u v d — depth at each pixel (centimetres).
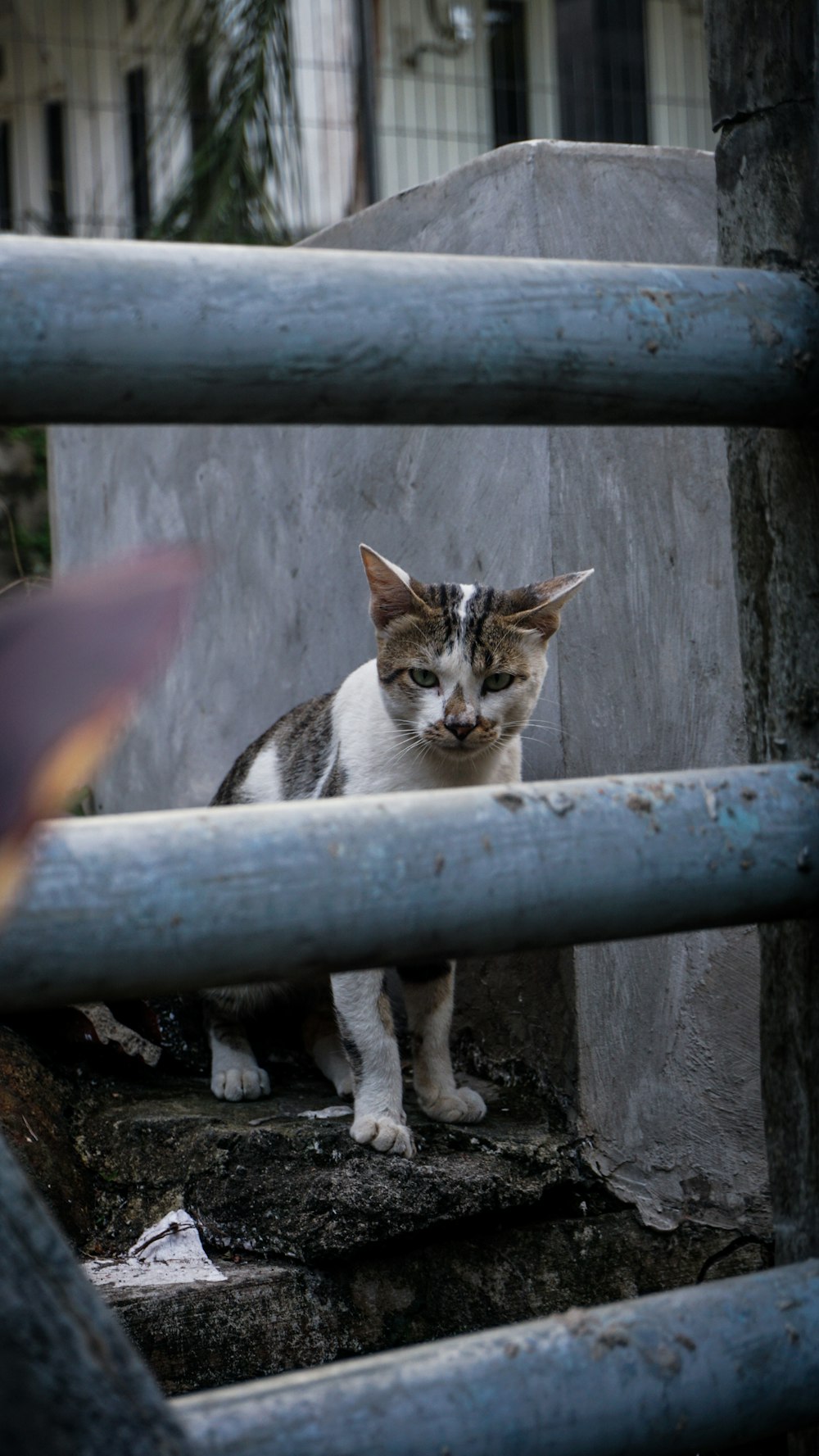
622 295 92
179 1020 310
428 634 266
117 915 74
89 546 485
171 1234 239
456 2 882
